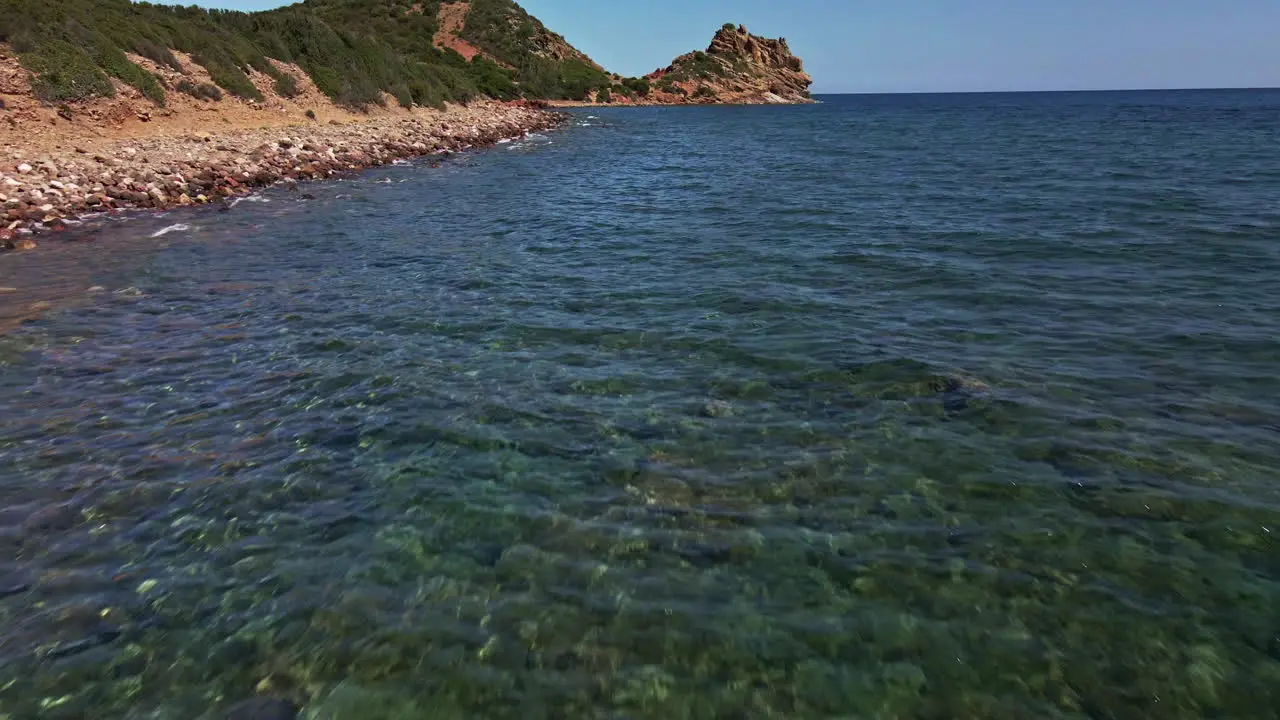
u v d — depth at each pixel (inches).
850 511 243.3
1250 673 176.2
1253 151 1294.3
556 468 271.6
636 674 178.7
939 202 840.3
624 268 570.9
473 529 234.8
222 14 1791.3
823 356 377.1
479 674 178.2
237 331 419.8
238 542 228.7
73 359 373.7
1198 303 447.5
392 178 1107.3
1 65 956.0
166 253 603.2
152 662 181.9
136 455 279.7
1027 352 376.8
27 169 770.8
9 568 215.2
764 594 205.5
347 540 229.5
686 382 348.5
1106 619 194.1
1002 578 210.1
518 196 951.0
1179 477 256.7
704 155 1533.0
